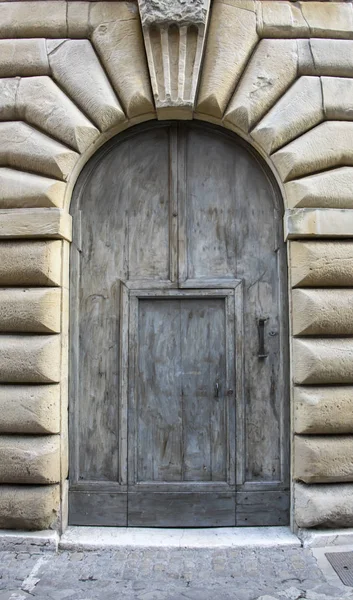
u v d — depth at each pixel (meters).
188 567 3.17
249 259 3.79
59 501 3.49
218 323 3.79
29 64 3.71
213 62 3.69
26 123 3.70
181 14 3.57
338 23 3.83
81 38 3.77
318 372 3.45
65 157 3.59
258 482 3.68
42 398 3.45
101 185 3.84
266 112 3.70
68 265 3.73
